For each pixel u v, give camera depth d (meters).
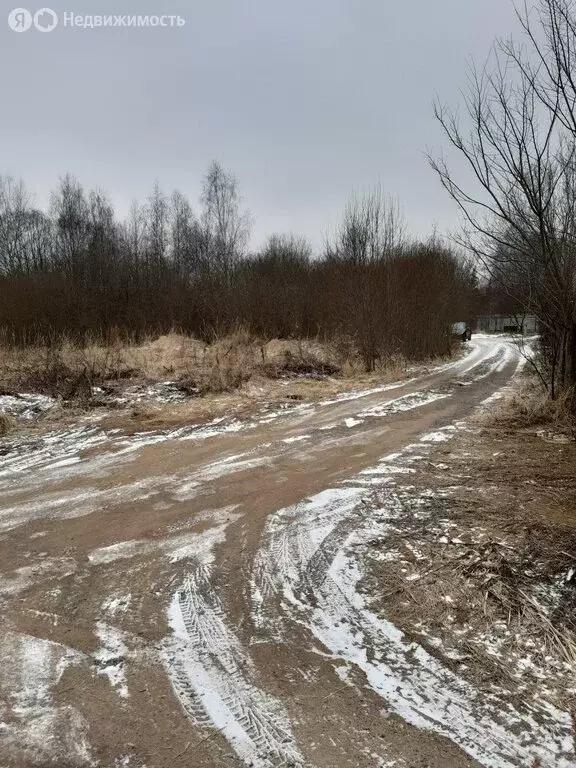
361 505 5.06
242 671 2.69
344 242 20.20
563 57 6.79
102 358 13.36
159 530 4.52
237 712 2.41
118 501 5.23
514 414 9.33
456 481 5.76
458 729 2.31
